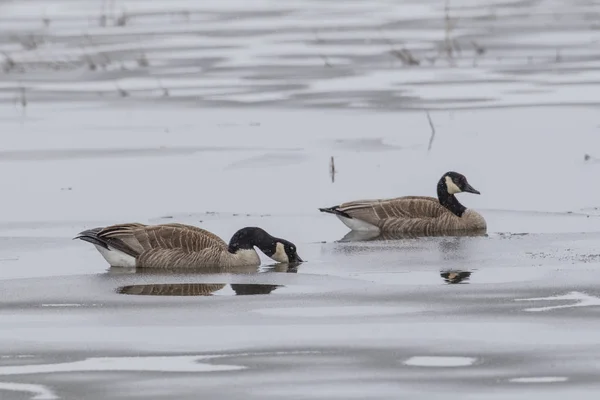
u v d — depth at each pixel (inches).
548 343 569.9
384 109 1403.8
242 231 763.4
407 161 1108.5
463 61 1782.7
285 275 727.1
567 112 1342.3
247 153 1159.6
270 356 557.6
